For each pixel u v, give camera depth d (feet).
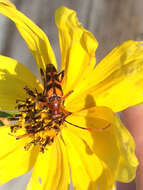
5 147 0.15
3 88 0.15
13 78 0.15
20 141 0.15
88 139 0.15
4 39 0.31
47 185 0.15
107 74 0.15
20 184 0.29
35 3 0.32
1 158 0.15
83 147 0.15
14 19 0.15
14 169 0.15
